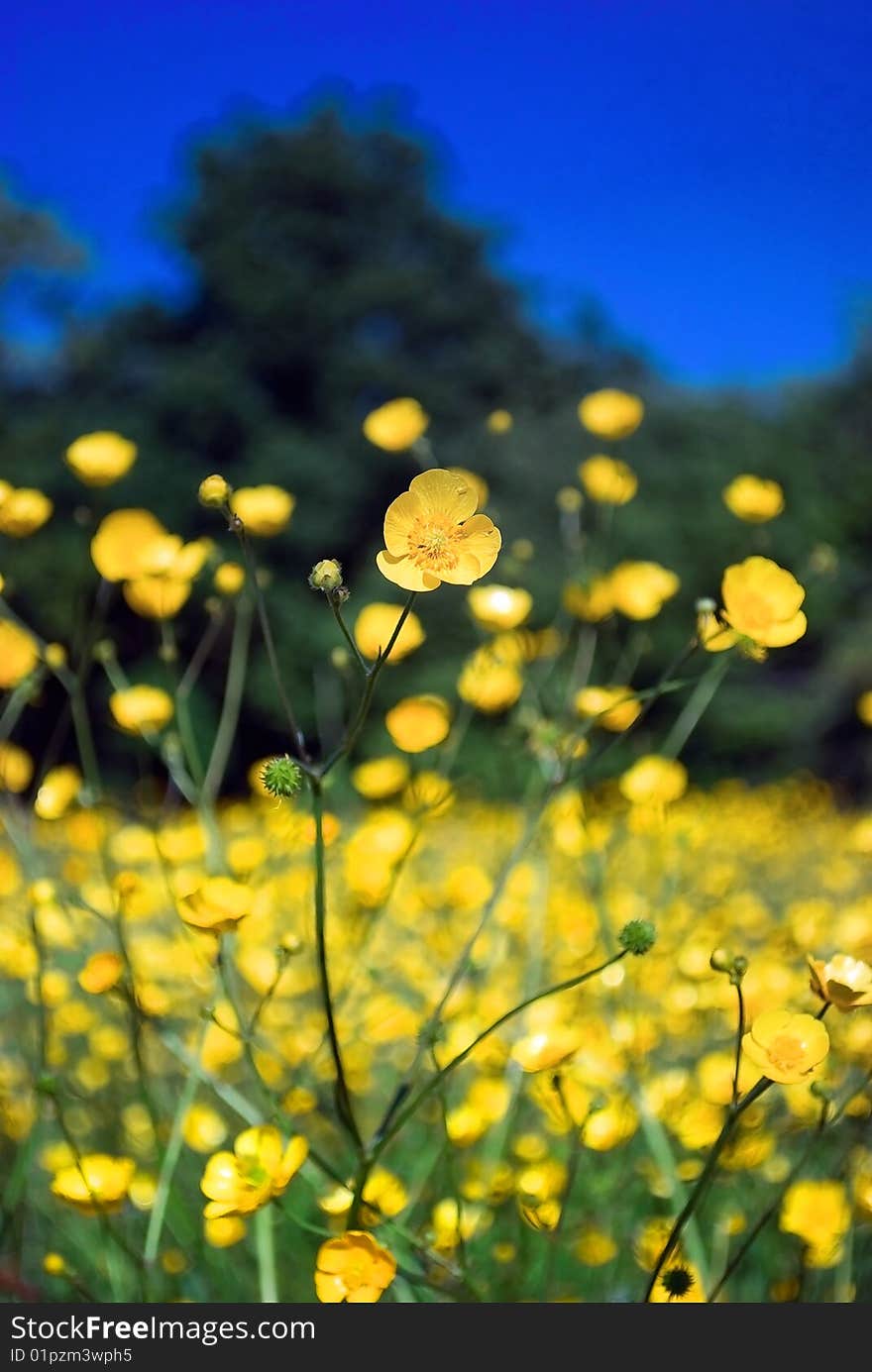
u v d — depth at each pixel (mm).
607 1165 681
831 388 6582
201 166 7195
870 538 5609
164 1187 560
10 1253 600
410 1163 689
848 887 1356
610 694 740
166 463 6035
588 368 7391
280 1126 495
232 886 496
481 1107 613
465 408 6738
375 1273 461
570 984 469
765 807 2092
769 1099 625
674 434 5430
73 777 798
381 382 6469
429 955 833
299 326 6531
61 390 6758
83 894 845
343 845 766
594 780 1624
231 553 3957
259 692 4258
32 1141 567
